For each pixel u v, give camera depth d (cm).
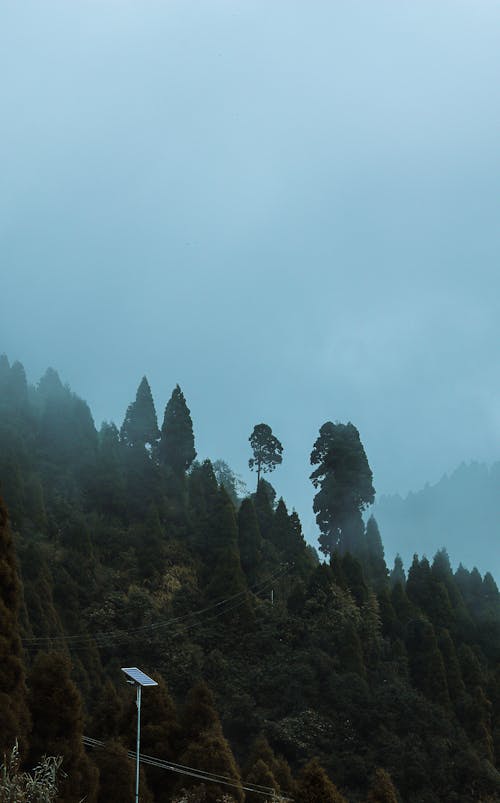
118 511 10812
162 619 9500
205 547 10750
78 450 11288
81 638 8700
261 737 7194
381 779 6369
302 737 8662
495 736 9581
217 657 9381
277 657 9600
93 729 6309
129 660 9088
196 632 9712
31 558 8656
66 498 10544
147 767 6059
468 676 10231
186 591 10044
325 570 10494
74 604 8969
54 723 5094
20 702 4931
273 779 6281
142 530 10469
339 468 13088
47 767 3272
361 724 8988
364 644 10050
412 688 9669
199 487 11994
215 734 6153
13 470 9762
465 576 13050
